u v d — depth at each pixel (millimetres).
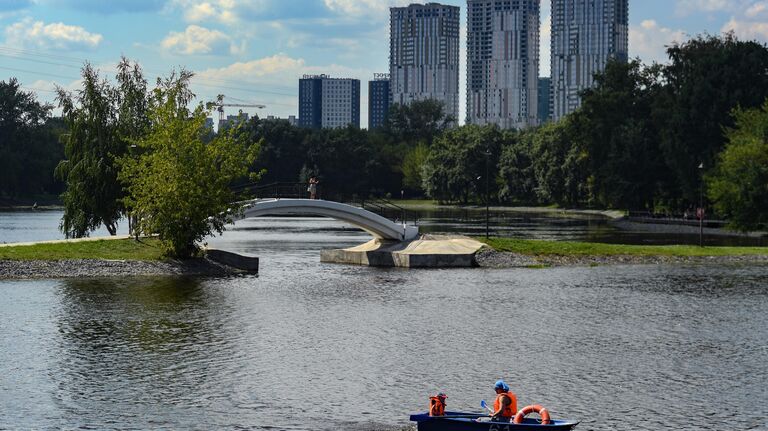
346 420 37750
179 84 95688
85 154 95875
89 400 40188
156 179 82750
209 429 36438
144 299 66500
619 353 50375
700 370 46531
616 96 176875
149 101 96875
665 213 165250
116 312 61031
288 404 39906
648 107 177875
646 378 44844
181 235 83188
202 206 83938
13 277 74812
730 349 51594
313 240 125062
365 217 94938
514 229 146000
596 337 54750
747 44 146625
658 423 37531
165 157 83688
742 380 44562
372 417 38188
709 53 150625
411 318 60750
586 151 188750
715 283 78812
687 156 144500
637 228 150750
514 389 42688
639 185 166375
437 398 34781
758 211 121188
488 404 40125
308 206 92312
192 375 44594
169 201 82375
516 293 72375
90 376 44188
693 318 61344
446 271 87125
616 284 77938
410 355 49438
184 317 59781
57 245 83688
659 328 57719
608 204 193875
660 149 157625
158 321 58188
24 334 53469
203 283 75875
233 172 86062
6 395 40812
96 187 95500
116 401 40094
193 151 83750
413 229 98438
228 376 44500
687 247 101750
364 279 80438
